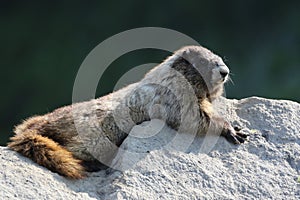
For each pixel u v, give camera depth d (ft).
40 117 56.75
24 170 50.39
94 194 50.11
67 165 51.44
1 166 50.39
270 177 51.96
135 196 49.06
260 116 56.75
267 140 55.06
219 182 51.13
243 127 56.08
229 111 57.36
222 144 54.29
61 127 55.62
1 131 134.21
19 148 52.39
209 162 52.54
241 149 54.08
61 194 48.96
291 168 52.90
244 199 50.37
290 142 54.80
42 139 52.65
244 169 52.31
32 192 48.39
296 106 57.47
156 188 49.93
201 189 50.52
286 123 56.03
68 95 137.39
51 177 50.37
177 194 49.80
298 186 51.47
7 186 48.47
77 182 51.11
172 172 51.21
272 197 50.72
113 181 50.60
